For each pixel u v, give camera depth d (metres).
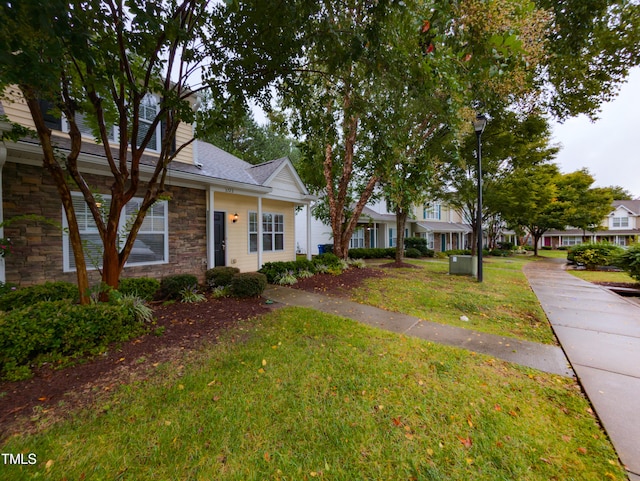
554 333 4.12
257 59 3.44
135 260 6.00
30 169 4.64
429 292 6.69
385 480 1.63
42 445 1.85
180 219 6.86
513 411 2.26
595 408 2.29
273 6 2.87
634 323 4.57
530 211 15.31
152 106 6.52
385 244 19.95
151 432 1.98
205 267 7.39
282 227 10.70
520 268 12.67
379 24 3.04
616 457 1.79
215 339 3.63
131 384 2.58
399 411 2.25
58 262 4.93
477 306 5.54
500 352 3.43
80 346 3.09
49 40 1.99
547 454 1.83
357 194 14.98
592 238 28.56
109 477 1.62
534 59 5.00
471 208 15.58
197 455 1.79
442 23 2.78
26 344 2.75
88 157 4.93
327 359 3.12
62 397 2.37
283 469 1.69
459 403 2.36
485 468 1.72
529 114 9.12
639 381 2.72
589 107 6.60
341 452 1.83
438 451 1.85
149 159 6.25
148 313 4.03
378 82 3.91
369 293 6.54
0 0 1.71
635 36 4.62
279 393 2.46
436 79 3.63
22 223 4.56
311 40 3.23
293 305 5.36
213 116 3.70
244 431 2.00
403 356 3.23
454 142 9.42
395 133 4.61
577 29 3.87
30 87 2.57
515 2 3.75
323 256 9.63
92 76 2.87
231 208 8.66
